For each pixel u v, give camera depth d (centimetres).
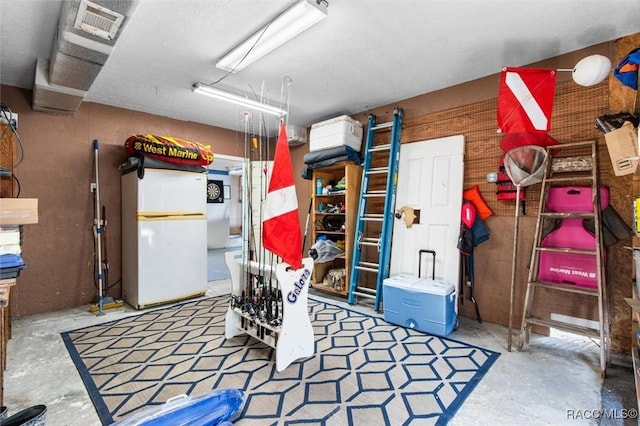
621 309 238
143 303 350
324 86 335
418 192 344
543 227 267
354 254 376
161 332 283
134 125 404
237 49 251
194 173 394
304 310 229
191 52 261
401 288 294
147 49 255
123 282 387
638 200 191
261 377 206
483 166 310
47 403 179
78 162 363
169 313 336
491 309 305
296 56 269
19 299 326
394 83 327
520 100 252
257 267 253
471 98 319
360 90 346
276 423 162
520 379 203
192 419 152
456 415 168
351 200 395
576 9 205
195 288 394
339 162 394
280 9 206
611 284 242
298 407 175
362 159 408
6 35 233
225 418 161
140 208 349
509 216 295
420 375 209
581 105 257
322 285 418
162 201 365
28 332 283
